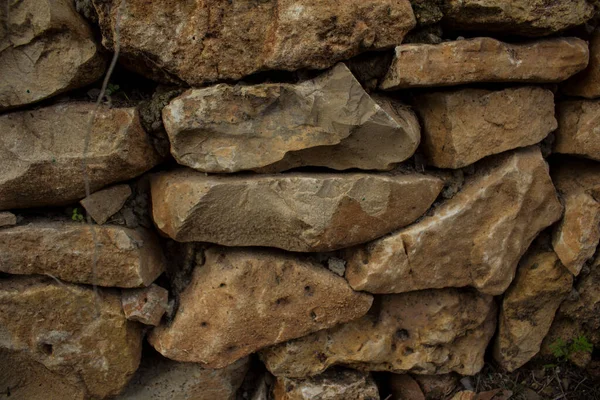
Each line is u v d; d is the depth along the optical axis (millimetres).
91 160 2238
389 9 2170
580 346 2904
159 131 2344
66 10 2137
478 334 2805
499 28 2375
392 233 2486
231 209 2275
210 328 2449
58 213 2461
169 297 2576
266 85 2184
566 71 2463
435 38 2334
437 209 2547
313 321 2504
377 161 2367
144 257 2424
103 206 2371
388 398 2840
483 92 2422
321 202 2268
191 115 2195
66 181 2273
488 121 2436
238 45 2156
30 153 2219
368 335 2646
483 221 2545
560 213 2699
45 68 2199
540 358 3010
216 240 2373
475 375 2947
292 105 2221
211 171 2291
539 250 2805
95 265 2346
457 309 2701
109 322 2439
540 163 2557
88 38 2197
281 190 2262
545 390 2939
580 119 2648
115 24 2115
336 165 2365
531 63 2381
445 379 2855
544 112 2549
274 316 2451
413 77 2250
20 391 2600
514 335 2861
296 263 2455
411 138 2318
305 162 2348
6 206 2322
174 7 2105
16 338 2410
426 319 2684
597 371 2975
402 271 2492
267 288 2422
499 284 2637
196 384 2660
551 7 2311
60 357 2457
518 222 2582
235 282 2396
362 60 2305
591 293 2854
